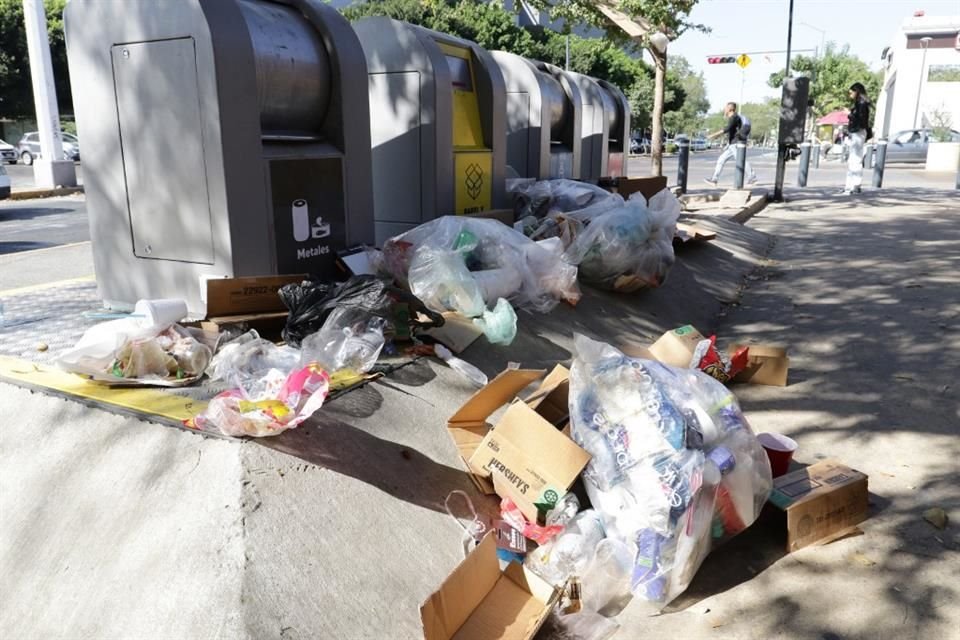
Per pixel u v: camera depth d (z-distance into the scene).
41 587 2.25
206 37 3.31
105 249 3.93
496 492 2.80
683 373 2.96
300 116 4.00
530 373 3.07
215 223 3.54
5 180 12.30
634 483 2.59
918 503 3.07
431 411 3.12
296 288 3.48
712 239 7.91
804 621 2.39
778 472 3.15
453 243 4.22
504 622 2.23
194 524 2.21
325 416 2.76
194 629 1.95
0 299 4.38
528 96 7.50
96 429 2.61
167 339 3.08
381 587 2.24
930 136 25.78
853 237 9.03
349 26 4.20
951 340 5.02
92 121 3.75
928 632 2.33
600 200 6.32
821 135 47.62
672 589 2.48
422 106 5.25
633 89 42.72
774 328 5.51
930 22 42.69
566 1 10.40
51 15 32.22
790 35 16.84
